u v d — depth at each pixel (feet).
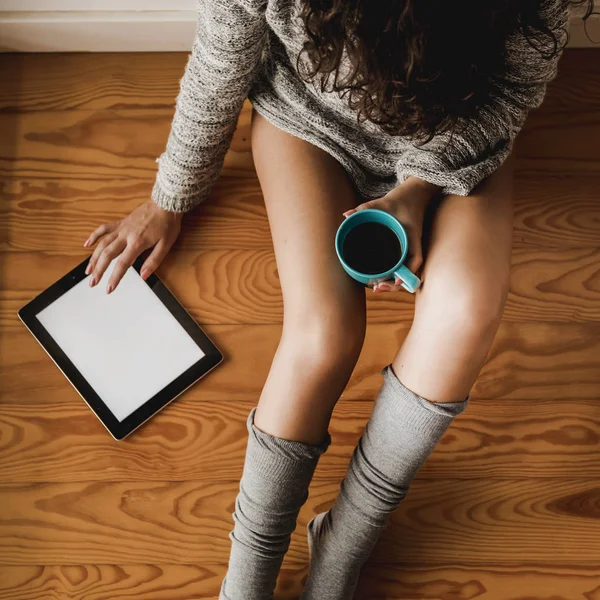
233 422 3.79
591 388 3.87
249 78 2.97
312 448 2.84
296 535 3.65
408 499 3.72
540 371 3.89
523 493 3.73
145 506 3.69
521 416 3.83
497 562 3.63
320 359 2.78
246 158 4.18
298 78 3.00
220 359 3.83
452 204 2.86
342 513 3.02
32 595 3.57
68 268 4.00
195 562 3.62
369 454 2.90
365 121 2.92
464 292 2.68
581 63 4.37
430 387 2.75
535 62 2.67
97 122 4.26
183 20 4.16
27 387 3.83
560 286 4.00
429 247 2.85
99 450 3.75
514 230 4.08
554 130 4.25
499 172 2.97
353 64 2.30
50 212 4.11
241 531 2.93
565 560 3.64
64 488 3.71
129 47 4.36
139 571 3.60
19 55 4.39
